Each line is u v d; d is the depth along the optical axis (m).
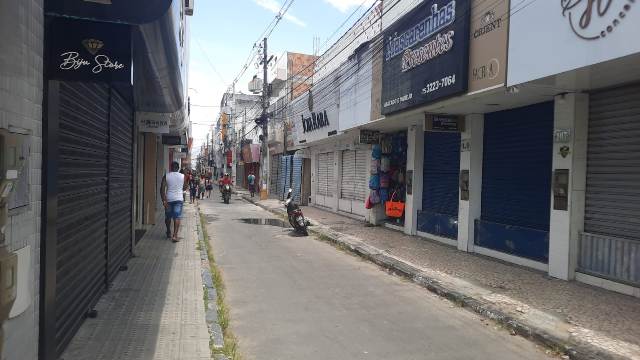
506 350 5.13
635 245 6.77
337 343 5.20
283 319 6.02
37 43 3.30
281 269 9.16
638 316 5.96
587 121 7.60
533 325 5.66
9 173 2.57
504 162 9.75
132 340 4.81
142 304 6.07
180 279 7.50
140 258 9.17
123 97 7.69
